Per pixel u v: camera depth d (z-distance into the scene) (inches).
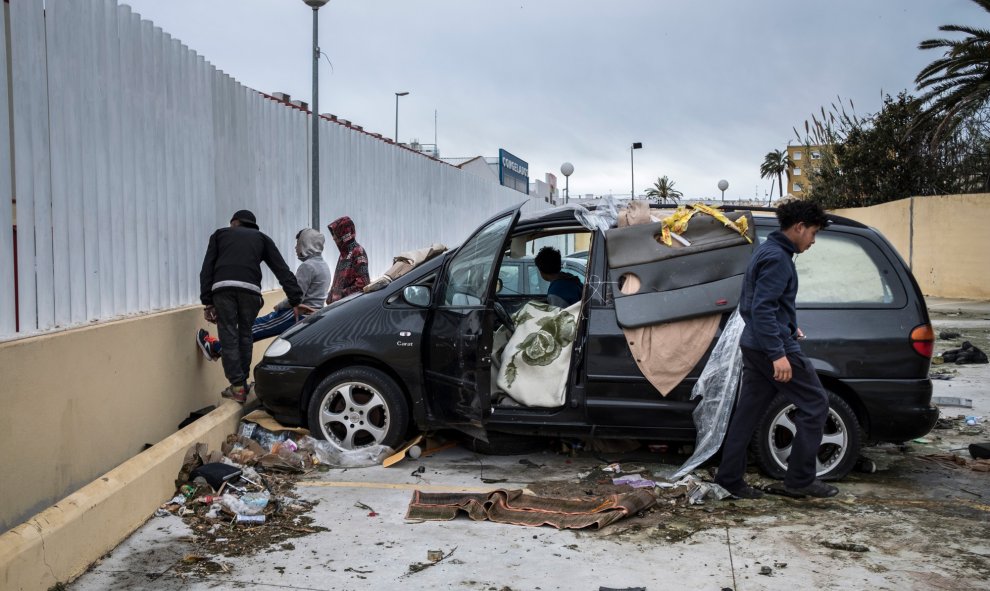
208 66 292.7
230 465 210.7
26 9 184.7
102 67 219.1
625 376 219.6
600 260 227.6
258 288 264.1
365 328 238.2
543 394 227.9
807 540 173.2
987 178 1066.1
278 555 166.4
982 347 474.9
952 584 150.5
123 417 216.7
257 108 356.8
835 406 210.4
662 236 225.3
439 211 717.9
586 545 171.5
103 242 218.2
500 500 194.5
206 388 280.5
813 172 1454.2
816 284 218.1
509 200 1106.7
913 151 1178.0
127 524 175.9
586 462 238.1
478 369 214.7
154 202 249.9
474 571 158.2
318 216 408.2
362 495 206.8
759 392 196.9
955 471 226.7
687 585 150.9
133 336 222.5
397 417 235.8
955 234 888.9
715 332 215.9
